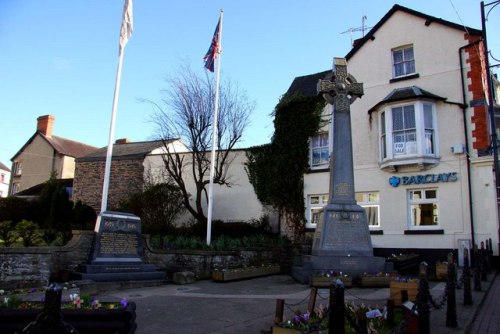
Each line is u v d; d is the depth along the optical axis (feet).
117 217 40.96
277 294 34.47
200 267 46.68
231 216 75.25
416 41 63.26
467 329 21.34
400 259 48.91
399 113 60.59
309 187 68.33
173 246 49.29
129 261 40.60
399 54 65.51
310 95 72.28
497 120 60.08
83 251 39.09
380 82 65.16
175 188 72.95
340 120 46.39
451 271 22.31
